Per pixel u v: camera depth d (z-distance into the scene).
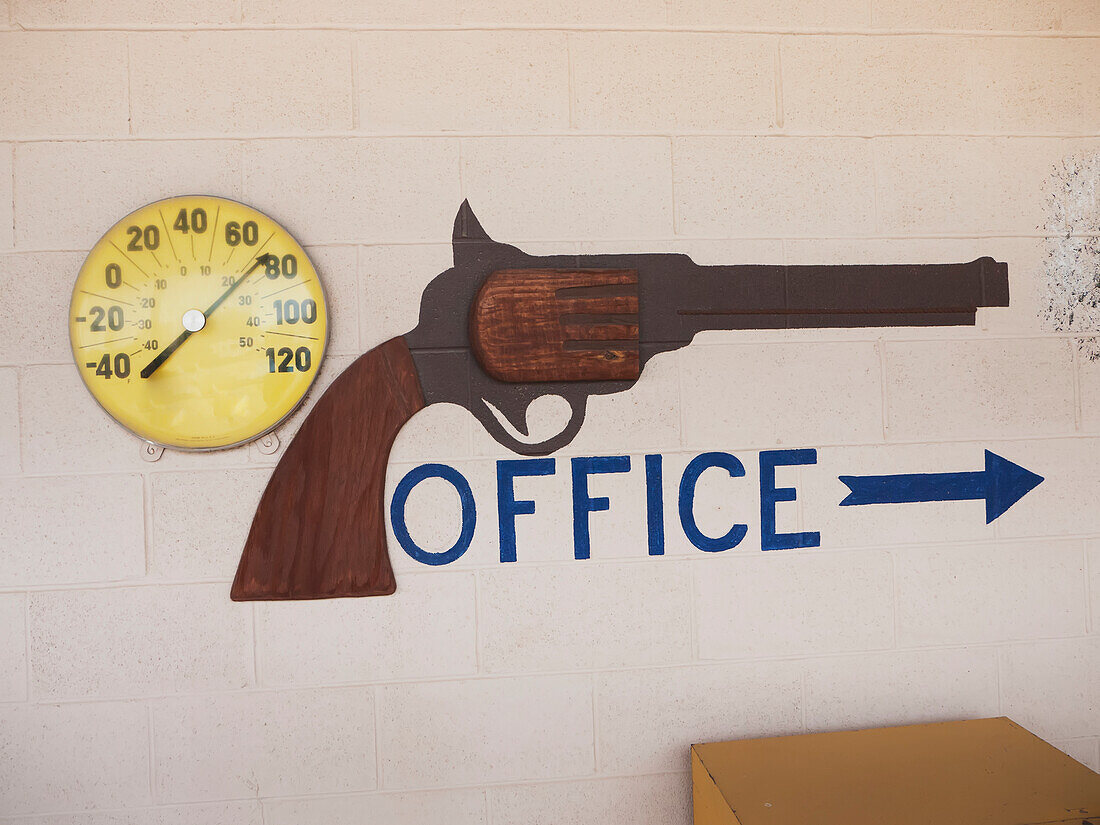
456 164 1.52
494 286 1.48
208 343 1.45
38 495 1.45
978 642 1.63
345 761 1.50
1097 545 1.65
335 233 1.49
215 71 1.47
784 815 1.24
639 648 1.55
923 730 1.55
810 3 1.59
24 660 1.45
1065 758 1.42
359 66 1.50
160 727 1.47
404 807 1.51
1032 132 1.64
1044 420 1.64
